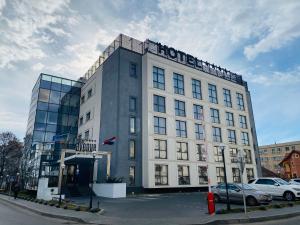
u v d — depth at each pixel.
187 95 37.56
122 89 32.50
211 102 40.59
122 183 25.42
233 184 18.70
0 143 48.81
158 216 13.23
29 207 18.41
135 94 33.50
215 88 42.19
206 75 41.31
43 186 25.17
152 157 31.03
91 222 12.03
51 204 19.64
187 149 34.97
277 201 18.98
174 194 28.95
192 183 33.62
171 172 32.09
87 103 42.00
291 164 68.00
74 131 43.91
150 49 36.69
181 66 38.31
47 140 40.91
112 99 33.19
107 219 12.55
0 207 19.86
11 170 46.47
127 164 30.16
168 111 34.53
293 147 94.69
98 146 34.81
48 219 13.55
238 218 11.80
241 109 45.22
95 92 39.25
